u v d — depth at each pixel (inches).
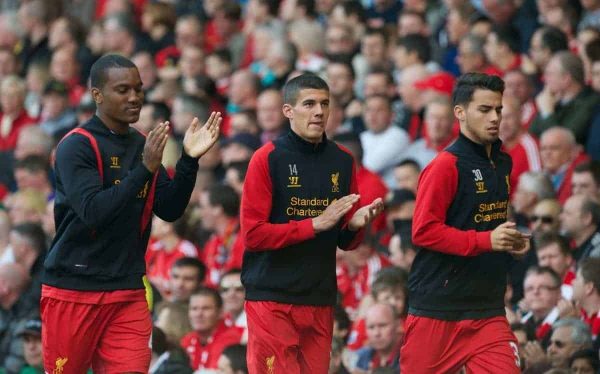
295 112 476.4
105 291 448.8
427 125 754.8
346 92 834.8
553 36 785.6
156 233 726.5
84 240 446.3
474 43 811.4
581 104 733.9
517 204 667.4
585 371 540.4
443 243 463.2
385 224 702.5
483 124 467.5
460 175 468.1
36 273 709.9
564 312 579.5
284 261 476.4
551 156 699.4
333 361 584.7
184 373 595.5
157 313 649.0
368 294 618.8
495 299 475.5
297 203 476.4
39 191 792.3
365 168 720.3
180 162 452.8
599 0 823.7
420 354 478.0
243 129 805.2
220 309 629.6
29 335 631.8
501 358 470.3
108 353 452.1
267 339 476.7
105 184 446.0
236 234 709.9
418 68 795.4
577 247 628.4
